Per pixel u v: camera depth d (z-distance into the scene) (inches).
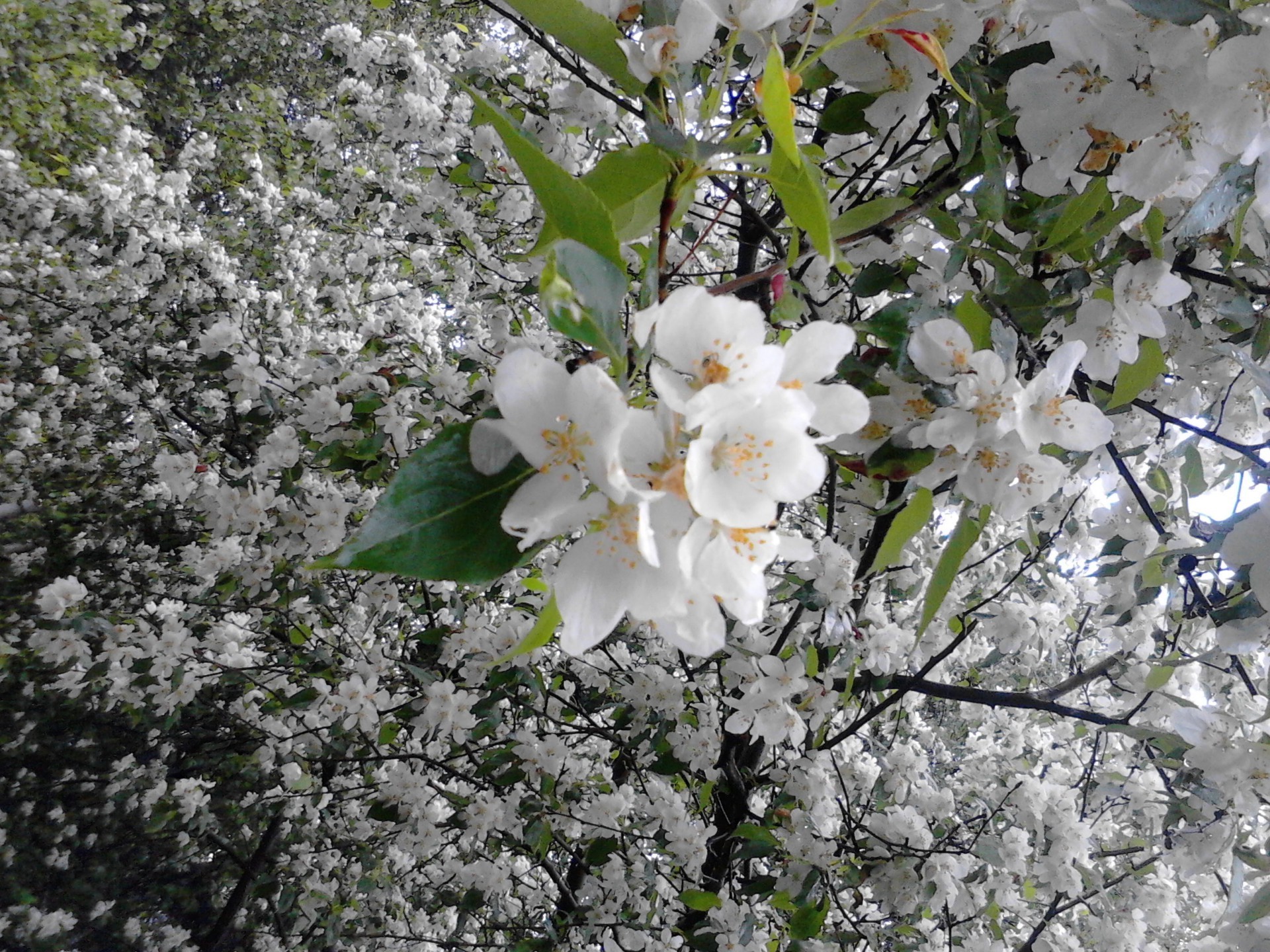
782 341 17.3
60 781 81.9
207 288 84.9
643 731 46.1
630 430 10.1
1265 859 30.7
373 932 63.5
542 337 51.3
